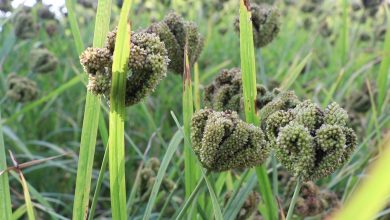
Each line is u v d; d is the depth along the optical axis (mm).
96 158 1431
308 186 804
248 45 642
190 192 696
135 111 1580
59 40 2057
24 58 1856
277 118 560
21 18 1522
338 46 2055
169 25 708
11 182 1255
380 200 228
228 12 2359
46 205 797
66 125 1647
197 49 738
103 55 504
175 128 1571
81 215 601
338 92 1513
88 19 1990
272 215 716
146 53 506
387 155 220
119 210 572
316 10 2275
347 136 539
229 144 555
